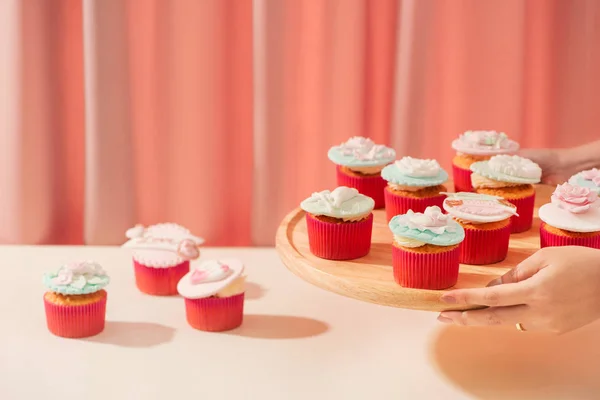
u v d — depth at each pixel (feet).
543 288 3.30
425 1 5.01
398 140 5.21
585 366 3.83
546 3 5.16
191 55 5.10
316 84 5.16
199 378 3.74
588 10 5.11
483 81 5.19
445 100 5.23
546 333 4.08
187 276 4.19
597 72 5.18
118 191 5.21
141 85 5.16
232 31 5.15
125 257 5.00
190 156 5.24
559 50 5.20
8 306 4.35
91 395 3.61
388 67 5.25
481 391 3.66
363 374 3.78
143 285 4.49
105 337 4.06
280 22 5.02
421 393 3.64
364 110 5.25
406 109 5.15
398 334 4.12
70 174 5.33
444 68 5.18
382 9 5.18
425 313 4.33
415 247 3.49
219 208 5.33
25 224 5.28
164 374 3.77
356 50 5.09
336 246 3.76
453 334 4.11
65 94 5.21
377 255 3.84
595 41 5.15
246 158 5.32
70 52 5.16
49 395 3.61
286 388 3.68
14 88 5.10
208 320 4.09
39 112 5.16
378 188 4.35
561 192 3.83
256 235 5.30
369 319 4.27
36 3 5.02
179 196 5.30
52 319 4.05
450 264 3.51
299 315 4.29
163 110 5.18
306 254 3.86
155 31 5.09
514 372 3.78
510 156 4.35
